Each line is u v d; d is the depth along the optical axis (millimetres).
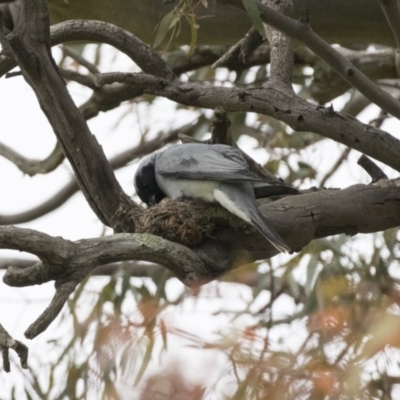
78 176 9664
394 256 12859
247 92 10672
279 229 9906
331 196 10156
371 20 13312
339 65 10383
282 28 10055
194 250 9539
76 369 11805
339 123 10391
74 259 8414
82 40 10883
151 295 13172
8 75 9766
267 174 10992
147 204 12312
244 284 9031
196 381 7094
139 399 7137
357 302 8055
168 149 11422
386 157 10359
